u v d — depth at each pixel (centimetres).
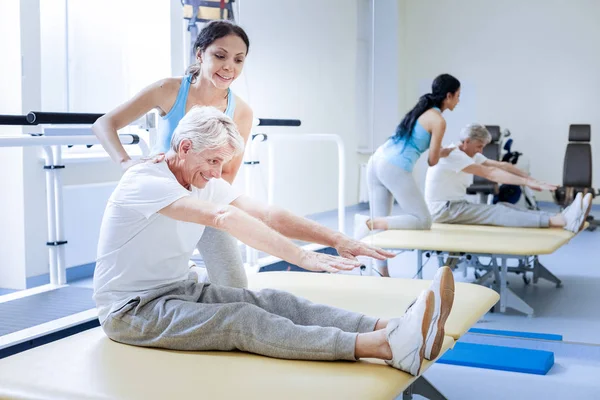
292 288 269
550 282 327
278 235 198
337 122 407
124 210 203
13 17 384
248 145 377
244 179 441
